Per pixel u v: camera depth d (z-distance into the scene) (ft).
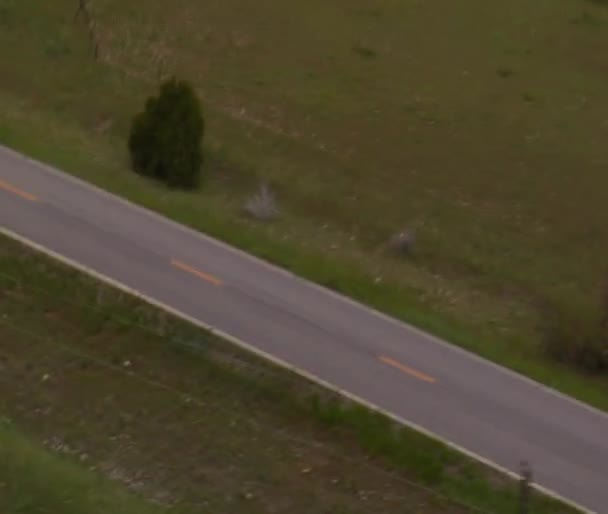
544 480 93.30
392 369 103.30
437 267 126.62
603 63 189.98
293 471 91.25
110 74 155.84
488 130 162.81
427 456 93.09
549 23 200.34
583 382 108.47
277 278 113.70
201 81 161.38
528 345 113.39
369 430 95.35
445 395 101.30
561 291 126.21
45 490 82.94
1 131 131.75
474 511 89.56
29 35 162.61
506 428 98.58
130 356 100.42
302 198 134.82
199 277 111.14
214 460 91.15
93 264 109.81
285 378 99.50
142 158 129.70
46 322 102.89
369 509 88.79
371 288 115.65
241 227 122.31
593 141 164.66
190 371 99.55
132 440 92.02
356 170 145.38
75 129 138.82
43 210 116.98
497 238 135.95
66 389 96.32
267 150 145.18
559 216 143.84
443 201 142.10
